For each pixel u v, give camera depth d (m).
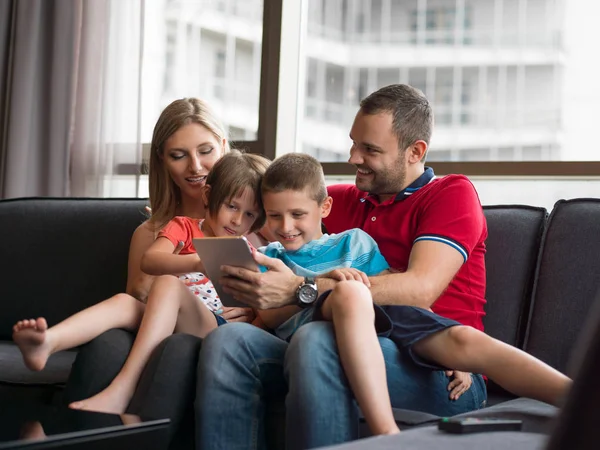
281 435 1.72
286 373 1.64
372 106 2.11
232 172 2.21
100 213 2.71
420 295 1.87
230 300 1.92
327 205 2.13
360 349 1.56
